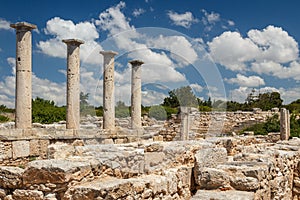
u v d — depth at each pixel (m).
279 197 8.89
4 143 16.27
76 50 21.06
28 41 18.55
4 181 6.57
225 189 7.28
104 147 8.72
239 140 15.75
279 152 10.25
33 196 6.26
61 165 6.29
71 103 20.61
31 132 17.80
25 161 17.08
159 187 7.55
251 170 7.46
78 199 6.07
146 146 9.04
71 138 19.27
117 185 6.35
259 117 35.75
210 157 8.85
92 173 6.70
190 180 8.75
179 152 9.32
